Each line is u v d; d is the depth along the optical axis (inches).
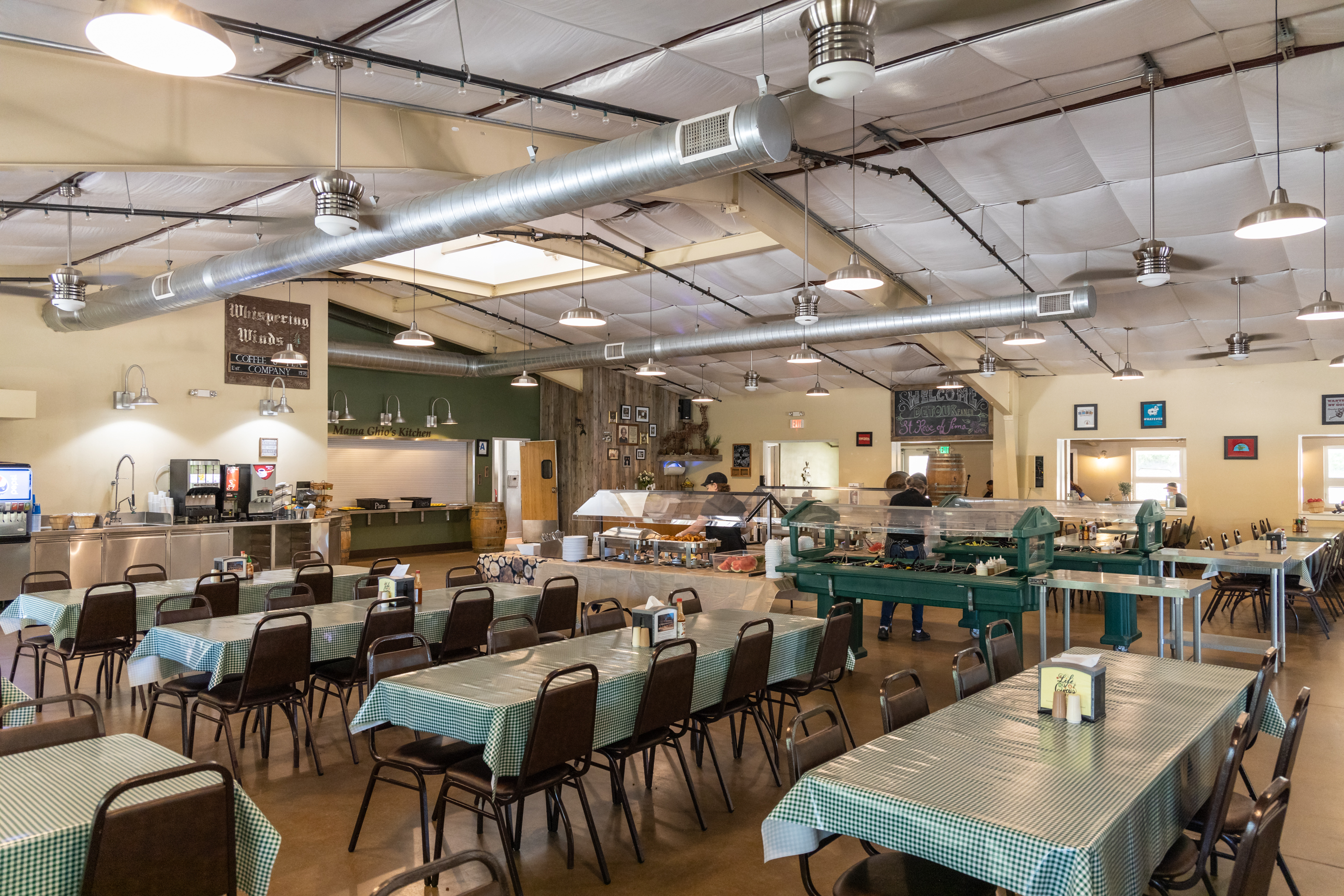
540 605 228.8
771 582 260.7
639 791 161.0
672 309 489.1
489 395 650.2
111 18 89.3
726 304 464.8
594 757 179.5
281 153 203.0
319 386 470.0
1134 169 262.5
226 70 101.1
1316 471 500.7
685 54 185.9
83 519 355.9
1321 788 158.9
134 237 300.0
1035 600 226.2
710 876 127.3
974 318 359.3
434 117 231.9
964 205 302.0
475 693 128.8
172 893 84.8
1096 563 286.5
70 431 376.5
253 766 173.5
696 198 280.7
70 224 269.4
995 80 209.9
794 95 216.5
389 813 149.9
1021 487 588.1
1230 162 252.7
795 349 556.7
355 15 158.9
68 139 172.2
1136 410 549.6
